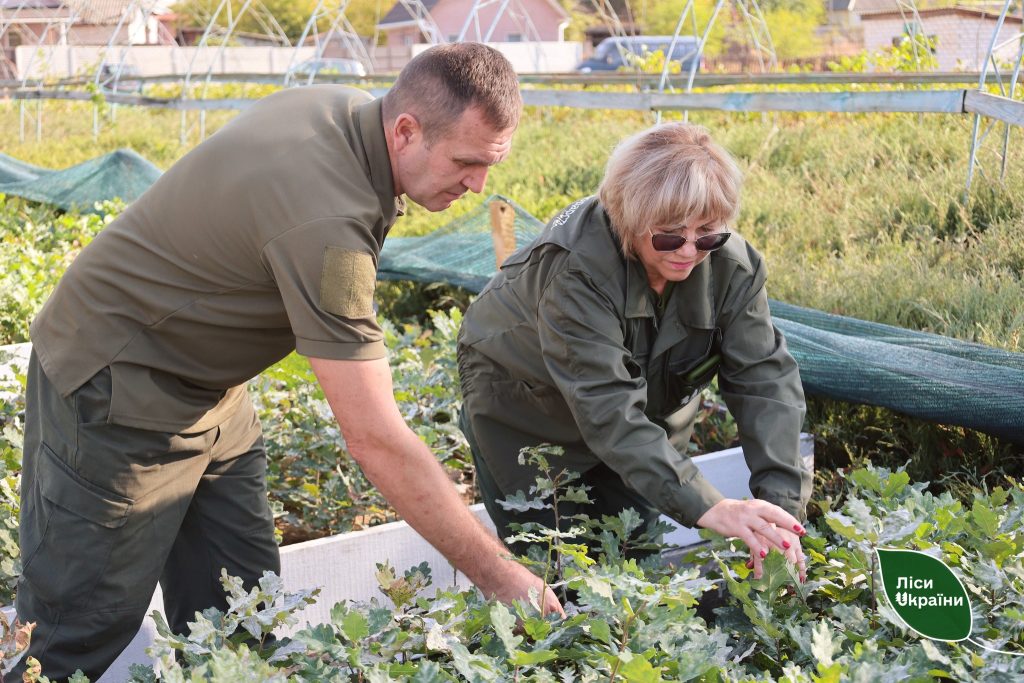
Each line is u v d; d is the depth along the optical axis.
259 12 52.38
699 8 35.78
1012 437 3.83
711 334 2.76
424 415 4.40
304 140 2.24
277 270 2.21
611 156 2.57
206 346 2.44
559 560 2.69
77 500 2.47
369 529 3.39
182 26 49.19
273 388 4.70
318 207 2.18
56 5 26.61
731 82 12.27
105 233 2.43
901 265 5.87
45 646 2.54
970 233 6.56
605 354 2.58
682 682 1.99
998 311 4.97
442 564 3.48
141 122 18.44
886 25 22.80
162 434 2.49
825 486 3.94
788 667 2.10
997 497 2.90
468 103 2.20
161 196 2.35
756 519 2.46
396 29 43.75
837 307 5.69
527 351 2.90
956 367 4.06
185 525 2.90
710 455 3.72
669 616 2.12
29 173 11.33
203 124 16.06
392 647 2.11
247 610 2.18
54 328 2.47
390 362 5.14
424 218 9.44
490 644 2.22
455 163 2.28
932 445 4.25
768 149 9.86
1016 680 2.08
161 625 2.16
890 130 9.38
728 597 2.85
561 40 42.00
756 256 2.79
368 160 2.30
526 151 11.66
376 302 6.86
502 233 4.91
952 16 17.64
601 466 3.26
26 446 2.64
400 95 2.26
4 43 33.72
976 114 6.80
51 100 21.20
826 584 2.53
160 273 2.35
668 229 2.44
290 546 3.26
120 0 23.22
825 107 7.74
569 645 2.28
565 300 2.59
